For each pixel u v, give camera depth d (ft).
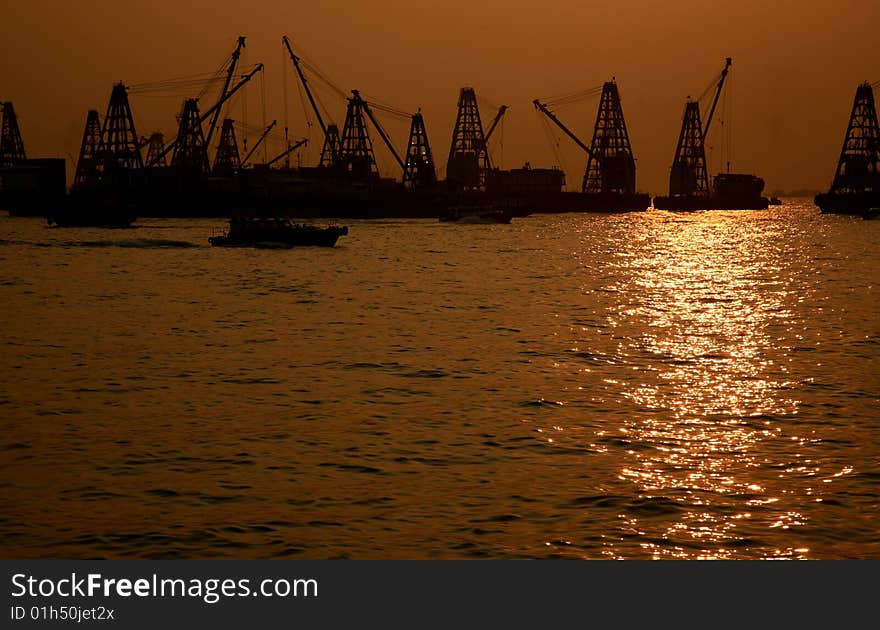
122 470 214.90
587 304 571.28
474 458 224.33
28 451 230.48
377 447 233.76
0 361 358.43
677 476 210.38
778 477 209.67
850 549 171.22
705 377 327.88
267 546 173.06
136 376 327.47
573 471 214.07
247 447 233.35
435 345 398.42
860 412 272.51
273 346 394.73
